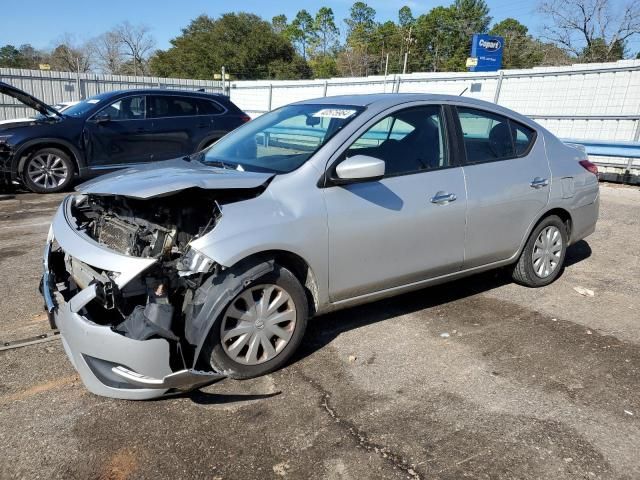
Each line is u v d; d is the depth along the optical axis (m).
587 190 5.10
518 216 4.51
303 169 3.45
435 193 3.92
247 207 3.18
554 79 13.77
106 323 3.04
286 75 58.50
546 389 3.29
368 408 3.06
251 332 3.21
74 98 20.77
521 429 2.89
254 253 3.11
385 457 2.65
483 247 4.33
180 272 2.93
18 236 6.40
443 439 2.80
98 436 2.77
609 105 12.94
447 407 3.08
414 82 16.19
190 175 3.29
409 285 4.00
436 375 3.43
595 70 12.93
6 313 4.19
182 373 2.79
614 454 2.70
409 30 71.25
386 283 3.82
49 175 9.02
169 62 60.06
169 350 2.82
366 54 71.31
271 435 2.80
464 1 71.75
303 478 2.50
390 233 3.70
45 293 3.26
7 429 2.80
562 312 4.48
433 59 72.81
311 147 3.64
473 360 3.63
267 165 3.66
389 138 3.83
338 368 3.49
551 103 13.94
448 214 3.99
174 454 2.64
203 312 2.98
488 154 4.37
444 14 72.50
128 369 2.80
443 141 4.10
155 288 2.92
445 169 4.05
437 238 3.98
